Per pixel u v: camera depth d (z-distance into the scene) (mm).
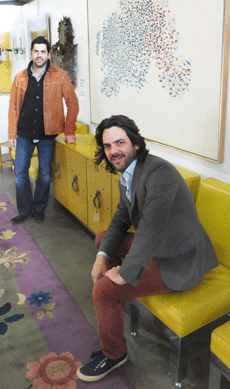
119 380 1796
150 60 2572
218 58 2004
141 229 1548
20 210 3721
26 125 3434
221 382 1513
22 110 3418
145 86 2693
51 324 2205
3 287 2596
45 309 2344
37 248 3170
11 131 3525
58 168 3629
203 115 2199
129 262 1542
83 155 3004
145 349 2004
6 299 2455
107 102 3301
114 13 2902
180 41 2258
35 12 4988
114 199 2633
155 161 1642
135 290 1664
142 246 1526
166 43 2379
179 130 2436
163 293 1733
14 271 2807
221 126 2084
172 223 1614
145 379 1801
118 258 2062
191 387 1745
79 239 3332
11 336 2104
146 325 2219
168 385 1762
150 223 1526
